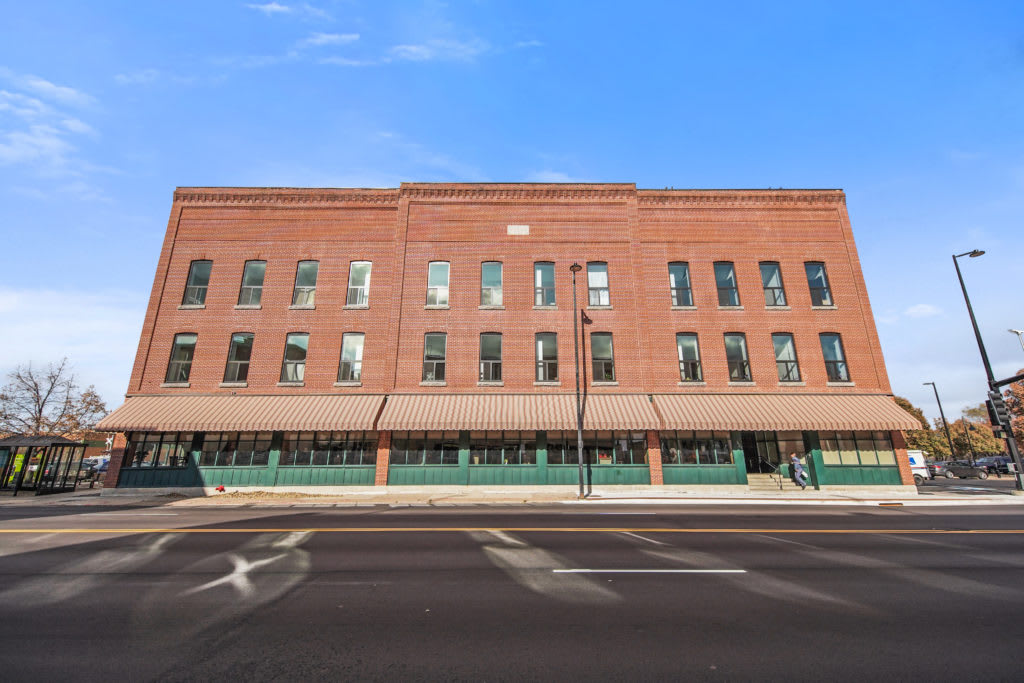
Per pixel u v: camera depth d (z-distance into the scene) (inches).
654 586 273.1
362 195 988.6
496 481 837.2
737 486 838.5
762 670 174.4
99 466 1519.4
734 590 267.0
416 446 848.9
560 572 301.1
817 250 969.5
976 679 168.6
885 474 853.8
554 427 808.3
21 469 877.2
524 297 937.5
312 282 951.0
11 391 1587.1
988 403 855.7
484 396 872.3
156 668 174.2
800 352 914.1
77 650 188.5
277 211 977.5
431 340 914.1
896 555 355.3
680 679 167.8
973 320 879.1
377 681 165.2
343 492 825.5
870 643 198.7
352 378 897.5
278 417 824.9
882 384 896.3
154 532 435.8
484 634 205.5
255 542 389.1
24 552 356.2
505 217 977.5
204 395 868.6
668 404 859.4
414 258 952.9
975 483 1224.8
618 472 842.8
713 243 970.1
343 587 269.7
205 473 834.8
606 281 954.7
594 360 909.8
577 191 991.6
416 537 410.6
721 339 919.0
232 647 191.9
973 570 314.0
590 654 186.9
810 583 281.7
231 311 919.0
